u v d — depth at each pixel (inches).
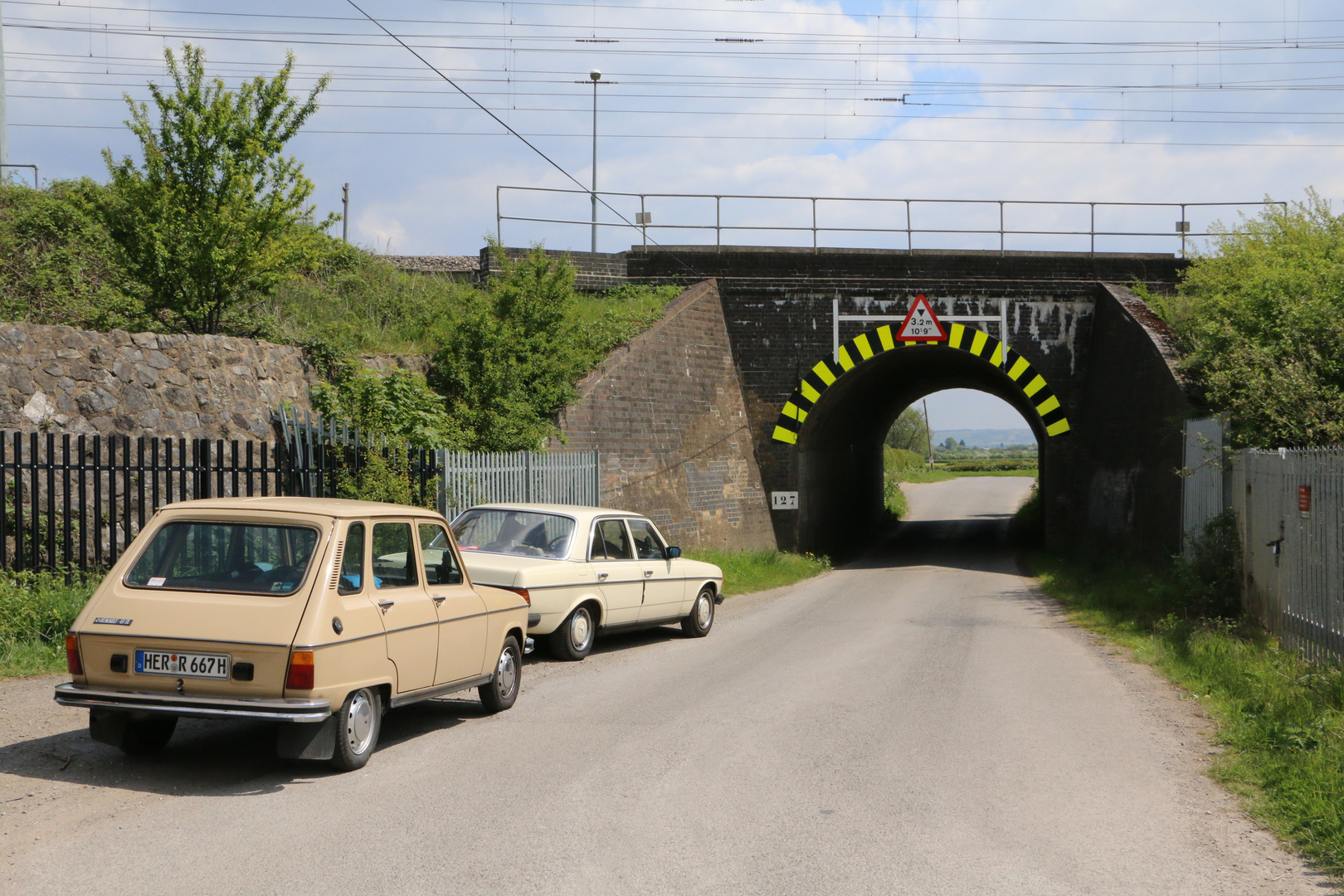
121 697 227.9
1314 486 385.1
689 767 251.1
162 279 562.9
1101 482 952.3
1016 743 281.1
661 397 889.5
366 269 876.0
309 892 166.4
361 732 248.4
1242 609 526.0
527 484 635.5
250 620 228.8
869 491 1598.2
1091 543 972.6
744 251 1018.7
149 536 247.4
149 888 167.0
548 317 761.0
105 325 579.5
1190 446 690.2
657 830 201.8
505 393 708.0
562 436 745.0
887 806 219.9
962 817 212.2
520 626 332.8
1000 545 1301.7
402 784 234.1
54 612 372.2
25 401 462.9
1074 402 1005.8
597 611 445.4
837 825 206.2
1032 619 589.9
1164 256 1014.4
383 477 522.3
